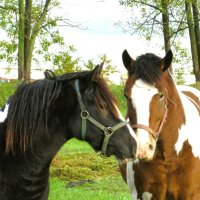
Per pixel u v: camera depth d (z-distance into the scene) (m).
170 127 6.04
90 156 14.34
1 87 21.33
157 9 29.52
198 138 6.30
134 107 5.75
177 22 30.39
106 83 5.16
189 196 6.18
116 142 5.09
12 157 5.14
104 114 5.08
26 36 29.33
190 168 6.13
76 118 5.12
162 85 5.87
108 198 9.41
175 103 6.09
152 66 5.91
